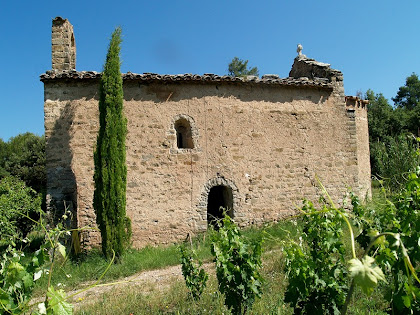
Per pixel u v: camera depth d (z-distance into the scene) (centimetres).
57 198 1066
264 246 982
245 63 3750
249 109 1223
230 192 1195
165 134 1145
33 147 3027
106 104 995
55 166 1083
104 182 970
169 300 656
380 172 1662
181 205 1138
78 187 1087
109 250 960
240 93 1222
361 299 542
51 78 1086
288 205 1232
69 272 891
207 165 1170
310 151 1273
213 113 1191
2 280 336
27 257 907
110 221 968
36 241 1122
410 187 427
